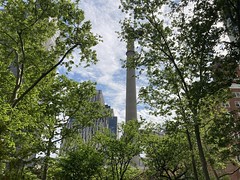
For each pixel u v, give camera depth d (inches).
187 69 876.6
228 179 1487.5
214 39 641.0
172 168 1359.5
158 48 931.3
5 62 874.1
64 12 794.8
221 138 637.9
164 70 952.9
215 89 600.4
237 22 621.0
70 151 1291.8
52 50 876.0
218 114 757.3
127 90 3024.1
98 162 1282.0
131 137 1401.3
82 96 1155.9
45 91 1074.7
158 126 1101.1
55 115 1103.6
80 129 1190.9
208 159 887.1
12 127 648.4
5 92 855.1
